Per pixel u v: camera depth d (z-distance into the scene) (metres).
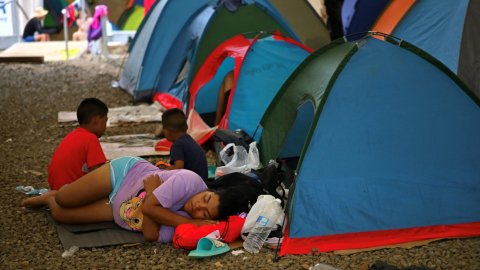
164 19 8.11
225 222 3.34
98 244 3.32
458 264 3.07
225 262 3.14
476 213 3.62
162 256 3.22
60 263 3.09
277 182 4.09
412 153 3.63
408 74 3.71
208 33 7.49
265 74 5.70
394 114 3.65
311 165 3.54
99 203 3.59
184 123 4.32
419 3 6.36
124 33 16.17
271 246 3.36
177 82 7.98
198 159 4.19
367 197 3.54
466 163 3.67
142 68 8.25
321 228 3.43
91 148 3.85
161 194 3.26
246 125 5.49
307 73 4.41
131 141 6.04
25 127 6.68
